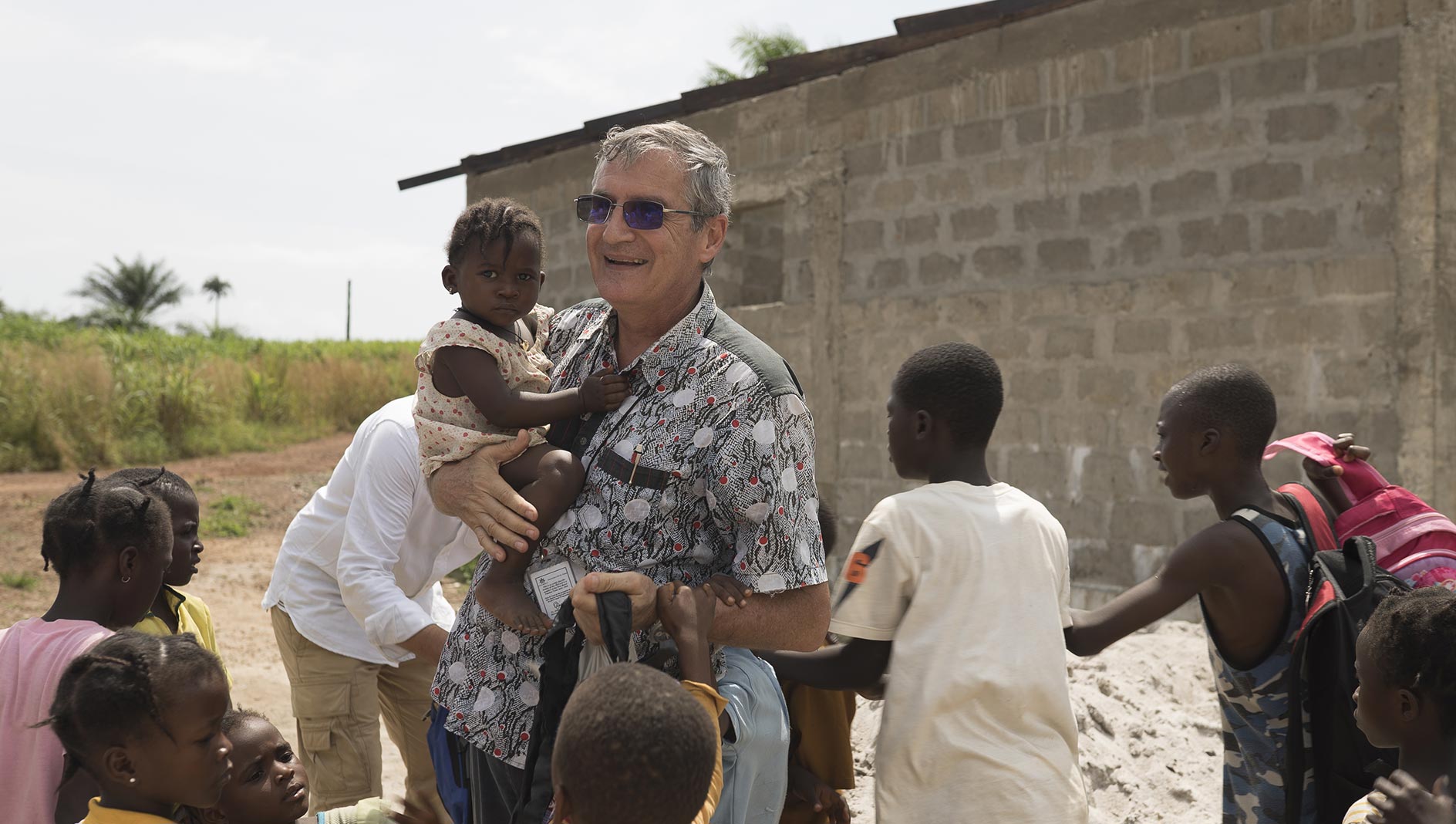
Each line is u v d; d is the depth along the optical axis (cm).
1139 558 720
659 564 236
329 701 378
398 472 351
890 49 837
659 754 180
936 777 241
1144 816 410
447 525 367
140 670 214
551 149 1080
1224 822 287
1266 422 283
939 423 267
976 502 256
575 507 242
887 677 259
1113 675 510
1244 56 682
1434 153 610
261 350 3139
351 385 2355
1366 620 250
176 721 215
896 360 852
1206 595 272
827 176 898
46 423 1695
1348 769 247
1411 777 206
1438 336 608
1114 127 739
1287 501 288
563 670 227
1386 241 625
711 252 247
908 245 847
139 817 218
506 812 247
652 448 235
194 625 336
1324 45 650
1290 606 263
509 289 269
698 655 218
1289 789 254
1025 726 244
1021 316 781
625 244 236
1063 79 763
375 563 344
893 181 856
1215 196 693
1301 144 658
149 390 1884
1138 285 725
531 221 275
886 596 254
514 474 248
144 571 276
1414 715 213
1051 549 261
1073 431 753
